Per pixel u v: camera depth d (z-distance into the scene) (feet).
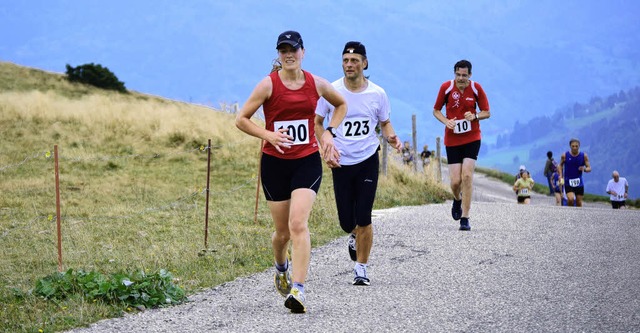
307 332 26.78
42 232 57.93
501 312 29.63
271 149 30.73
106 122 120.98
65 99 150.41
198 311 30.73
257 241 52.31
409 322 28.12
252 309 30.94
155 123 122.93
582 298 31.96
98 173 98.32
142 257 46.57
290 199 31.32
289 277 32.99
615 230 53.26
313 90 30.60
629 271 37.99
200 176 99.09
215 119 131.85
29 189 84.58
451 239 48.91
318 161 30.99
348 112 36.81
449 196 95.66
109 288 32.32
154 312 30.73
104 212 70.13
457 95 53.21
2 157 102.42
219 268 41.88
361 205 36.09
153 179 95.86
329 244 48.93
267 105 30.42
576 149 86.43
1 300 33.83
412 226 55.77
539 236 50.11
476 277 36.76
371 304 31.32
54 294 33.65
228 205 74.79
